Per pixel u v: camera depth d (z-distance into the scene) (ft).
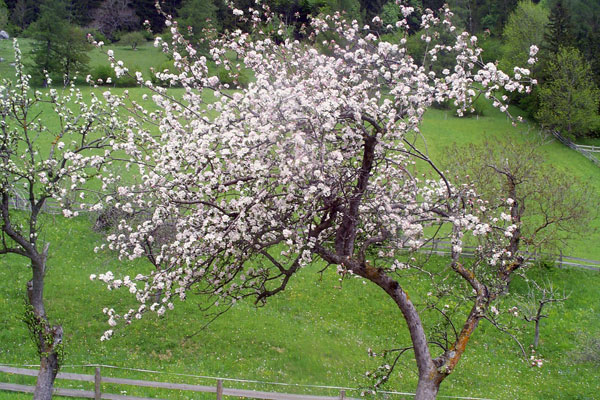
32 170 42.42
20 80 49.19
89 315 67.51
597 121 163.32
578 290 85.81
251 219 34.50
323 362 63.36
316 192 33.37
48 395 43.09
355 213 35.68
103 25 229.04
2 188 41.37
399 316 75.46
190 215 36.63
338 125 42.60
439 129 154.61
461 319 75.15
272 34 44.93
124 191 35.09
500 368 67.21
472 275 39.68
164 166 36.11
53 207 87.81
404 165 43.37
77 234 83.76
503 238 52.80
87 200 87.71
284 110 32.40
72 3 227.20
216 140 35.76
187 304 71.56
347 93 38.70
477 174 83.41
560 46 173.78
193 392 54.29
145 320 67.51
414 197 39.91
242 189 37.65
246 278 41.70
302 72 39.83
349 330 71.20
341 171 35.12
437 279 82.99
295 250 36.06
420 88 37.45
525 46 183.62
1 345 60.39
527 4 198.59
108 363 59.11
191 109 37.96
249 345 65.10
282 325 69.77
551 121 158.51
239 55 42.55
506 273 43.62
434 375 35.19
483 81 36.63
